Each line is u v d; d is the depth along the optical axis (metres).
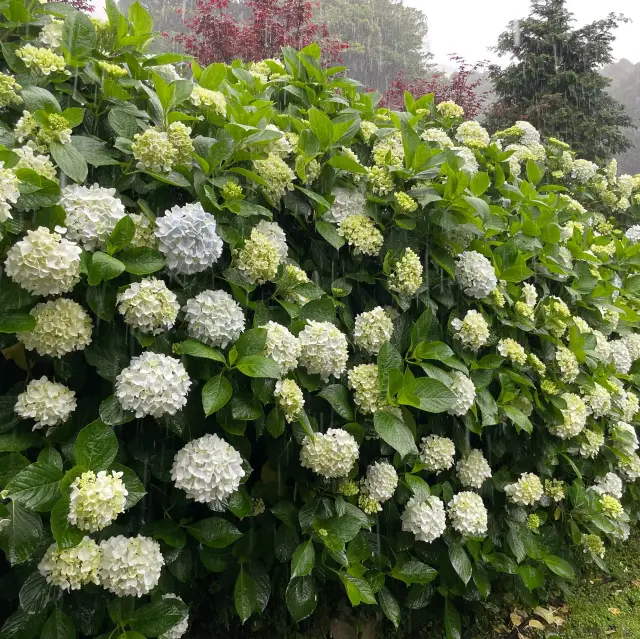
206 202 1.67
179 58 1.94
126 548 1.36
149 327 1.46
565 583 2.59
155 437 1.57
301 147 1.94
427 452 2.02
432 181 2.21
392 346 1.85
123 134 1.60
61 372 1.43
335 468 1.73
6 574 1.44
